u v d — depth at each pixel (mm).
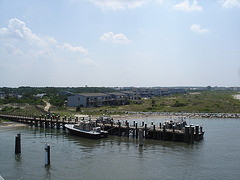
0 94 189875
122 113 104375
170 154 41719
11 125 76938
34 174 32969
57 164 36906
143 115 101000
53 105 131750
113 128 59750
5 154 41875
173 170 34312
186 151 43531
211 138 54750
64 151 44062
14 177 31953
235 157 40031
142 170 34250
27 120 81875
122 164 36781
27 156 40781
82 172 33656
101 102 138625
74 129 58469
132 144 49375
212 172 33594
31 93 198375
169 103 140125
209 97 180375
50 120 72062
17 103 121688
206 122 83688
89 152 43344
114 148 46094
